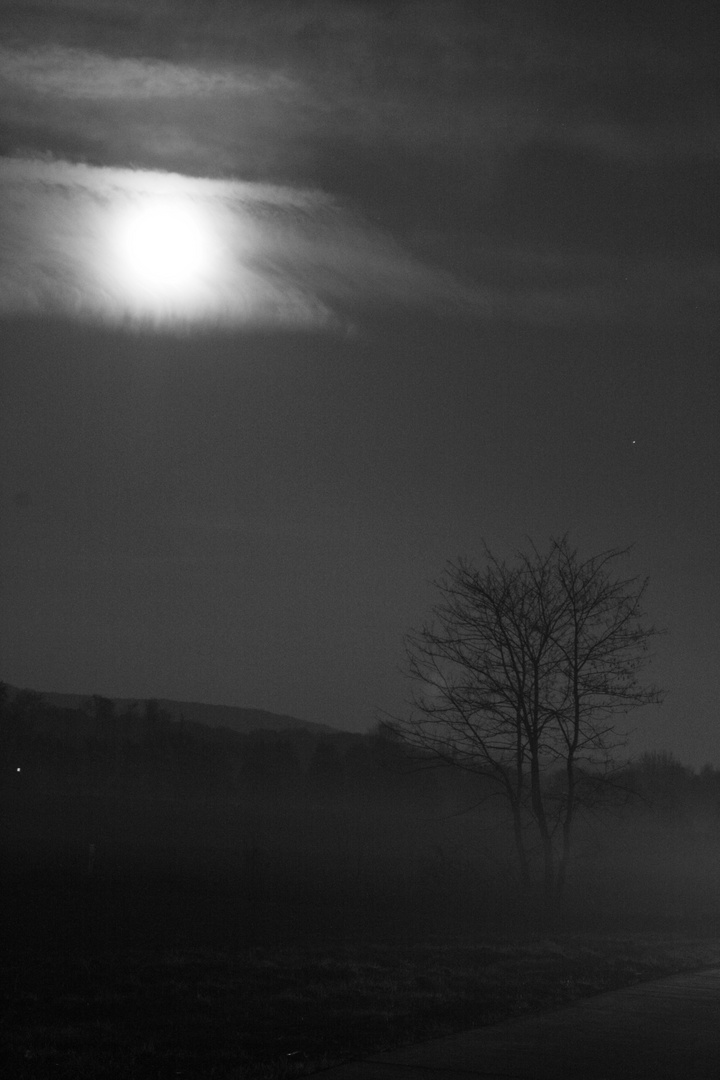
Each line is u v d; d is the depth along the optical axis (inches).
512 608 1173.1
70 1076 346.3
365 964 667.4
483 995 546.6
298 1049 401.4
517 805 1176.8
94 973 589.9
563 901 1189.1
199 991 534.9
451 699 1184.2
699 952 801.6
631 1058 395.2
